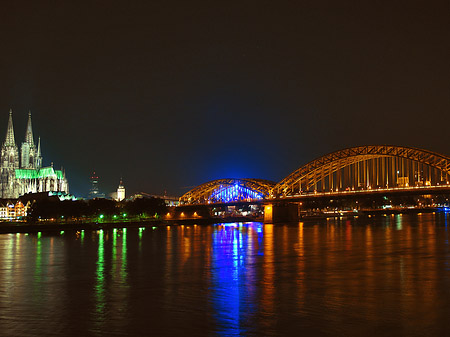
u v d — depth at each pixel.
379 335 52.84
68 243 162.38
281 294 71.50
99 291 75.94
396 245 136.00
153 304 66.75
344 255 114.81
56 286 80.75
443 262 100.75
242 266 99.75
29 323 58.88
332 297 69.00
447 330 54.09
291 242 152.50
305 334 53.50
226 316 60.38
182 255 121.25
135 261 110.38
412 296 69.00
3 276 91.44
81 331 55.75
